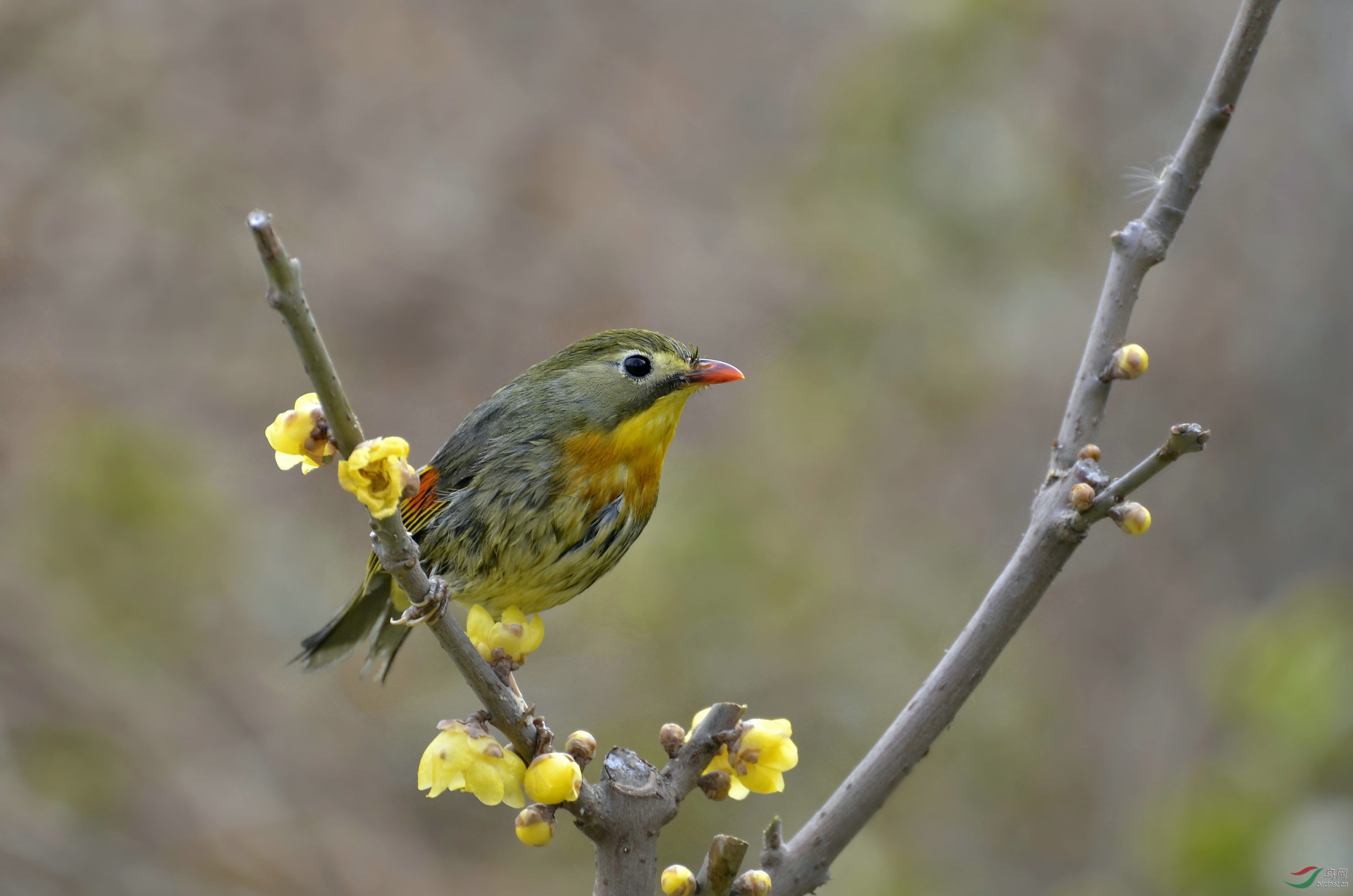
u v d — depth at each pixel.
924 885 12.07
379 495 3.34
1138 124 15.49
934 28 14.69
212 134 17.64
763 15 19.73
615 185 18.45
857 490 14.41
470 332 17.53
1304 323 12.87
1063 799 12.91
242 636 14.58
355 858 13.34
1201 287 13.69
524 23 19.33
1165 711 12.56
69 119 17.02
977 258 14.88
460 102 18.67
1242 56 4.23
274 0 18.20
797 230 15.56
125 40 17.39
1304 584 12.27
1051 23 15.27
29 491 14.09
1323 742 8.16
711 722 3.83
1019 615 4.12
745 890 3.74
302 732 14.23
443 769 3.59
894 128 14.69
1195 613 12.97
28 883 11.96
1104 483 4.07
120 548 13.92
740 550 13.38
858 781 4.14
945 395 14.77
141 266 16.97
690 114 19.25
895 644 13.54
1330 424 12.62
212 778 13.42
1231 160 13.69
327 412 3.27
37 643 13.22
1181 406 13.53
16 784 12.53
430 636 15.67
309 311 3.14
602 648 13.64
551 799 3.51
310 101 18.20
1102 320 4.33
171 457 14.74
